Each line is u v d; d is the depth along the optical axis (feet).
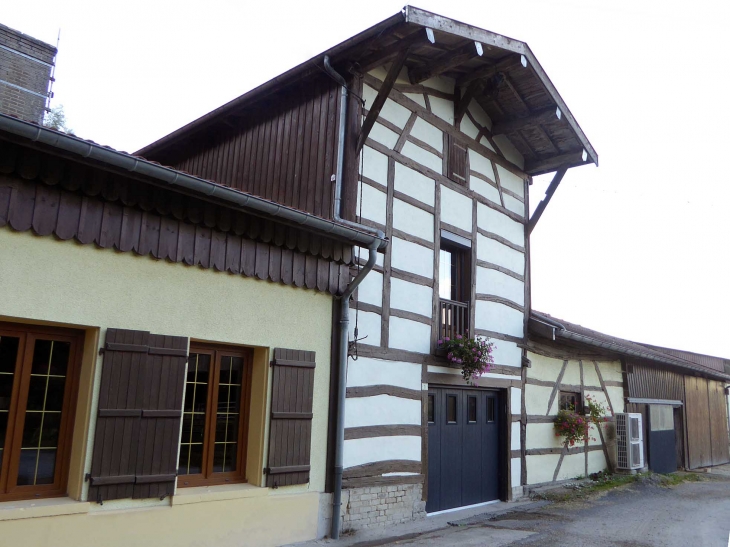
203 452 17.83
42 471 14.73
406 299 24.38
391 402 23.11
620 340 45.24
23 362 14.60
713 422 53.78
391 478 22.68
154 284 16.33
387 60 22.59
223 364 18.61
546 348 33.65
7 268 13.75
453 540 20.75
